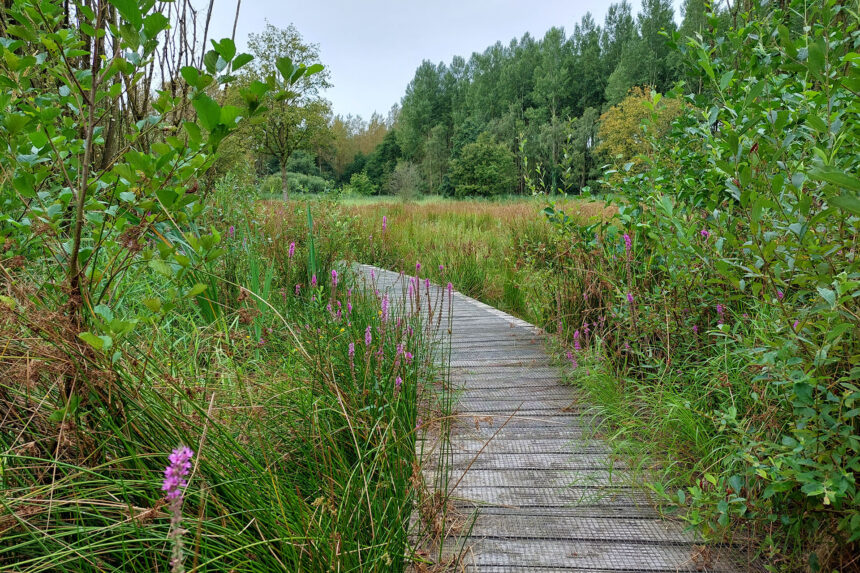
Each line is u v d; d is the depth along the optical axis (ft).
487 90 254.06
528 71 251.39
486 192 155.02
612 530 7.51
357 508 6.41
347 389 9.63
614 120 105.91
